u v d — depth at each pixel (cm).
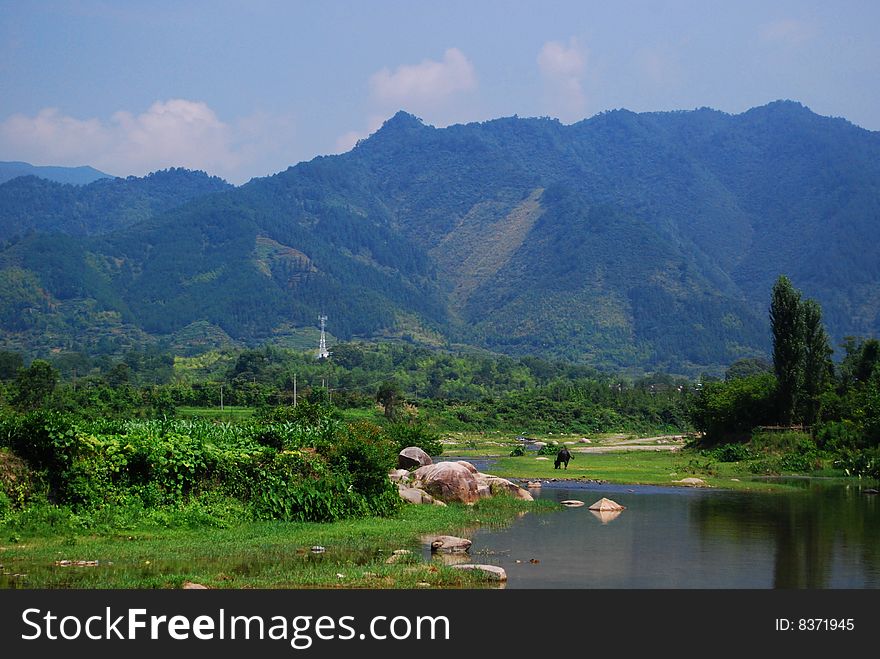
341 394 10838
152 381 16138
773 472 5250
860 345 7369
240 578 1877
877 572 2109
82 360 18800
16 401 7594
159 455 2519
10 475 2277
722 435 6781
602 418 11644
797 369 6303
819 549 2416
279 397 10150
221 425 3075
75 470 2358
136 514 2381
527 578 2000
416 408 10906
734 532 2725
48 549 2067
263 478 2712
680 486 4416
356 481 2878
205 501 2581
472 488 3416
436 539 2297
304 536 2389
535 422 11044
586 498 3788
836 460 5331
